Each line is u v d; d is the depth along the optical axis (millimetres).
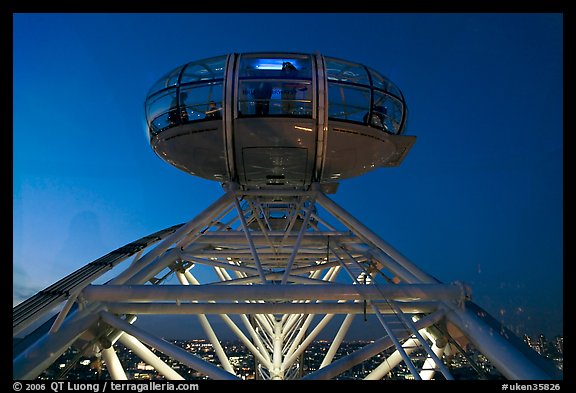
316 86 11203
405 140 12594
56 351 8617
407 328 9773
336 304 9984
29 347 8617
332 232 16594
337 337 17047
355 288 10023
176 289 9891
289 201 15492
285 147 11523
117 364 11344
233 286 10023
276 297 9930
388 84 12211
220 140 11461
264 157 11820
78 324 9367
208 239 17031
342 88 11414
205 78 11312
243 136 11305
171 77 11828
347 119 11398
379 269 14953
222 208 12930
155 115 11859
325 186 14180
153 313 10156
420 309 10633
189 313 10109
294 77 11227
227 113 11078
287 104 11117
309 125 11195
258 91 11125
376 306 9898
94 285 9891
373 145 12039
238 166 12203
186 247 16594
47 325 9773
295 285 10055
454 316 10047
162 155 12852
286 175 12617
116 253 12898
